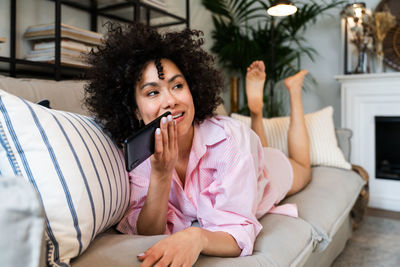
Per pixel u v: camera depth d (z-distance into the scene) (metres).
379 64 2.59
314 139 1.70
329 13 2.93
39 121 0.56
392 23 2.50
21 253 0.28
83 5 1.77
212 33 3.13
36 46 1.46
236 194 0.77
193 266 0.59
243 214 0.78
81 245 0.56
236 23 3.25
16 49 1.46
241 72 3.01
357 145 2.48
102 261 0.55
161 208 0.77
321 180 1.47
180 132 0.76
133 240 0.64
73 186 0.56
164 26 2.25
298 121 1.51
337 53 2.91
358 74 2.43
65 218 0.54
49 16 1.62
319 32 2.98
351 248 1.63
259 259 0.71
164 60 0.77
